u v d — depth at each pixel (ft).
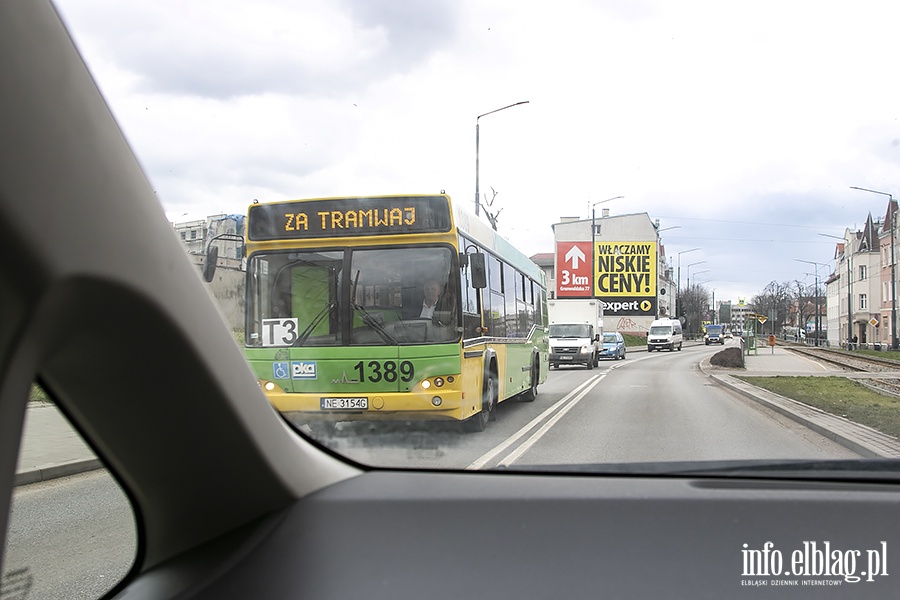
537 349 50.06
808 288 376.48
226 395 6.43
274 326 28.02
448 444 19.92
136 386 5.82
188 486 6.89
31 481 9.53
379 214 28.43
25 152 4.22
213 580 6.57
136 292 5.09
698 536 7.26
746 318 157.17
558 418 33.76
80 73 4.71
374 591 6.79
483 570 7.01
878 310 260.01
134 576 7.13
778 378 70.44
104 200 4.81
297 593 6.71
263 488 7.32
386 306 28.07
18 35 4.24
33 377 4.73
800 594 6.73
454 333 27.94
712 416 34.30
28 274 4.25
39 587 8.77
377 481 8.59
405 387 27.63
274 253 28.43
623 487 8.16
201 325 5.99
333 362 27.76
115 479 6.78
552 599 6.70
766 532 7.27
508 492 8.09
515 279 42.29
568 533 7.38
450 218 28.40
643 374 83.66
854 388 56.34
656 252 263.90
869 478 8.20
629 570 6.97
